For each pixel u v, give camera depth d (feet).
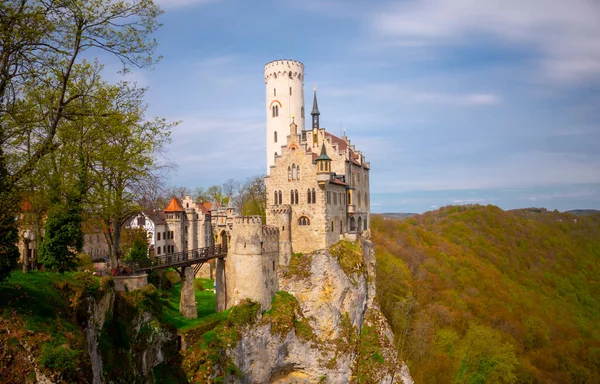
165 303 199.11
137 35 117.60
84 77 135.13
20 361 88.89
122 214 159.12
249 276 204.23
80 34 108.68
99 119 133.08
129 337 144.97
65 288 117.70
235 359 184.96
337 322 235.61
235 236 207.31
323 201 237.45
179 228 320.50
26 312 98.58
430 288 367.45
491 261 501.15
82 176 138.92
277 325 209.26
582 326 419.95
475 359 273.33
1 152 104.37
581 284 515.91
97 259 240.94
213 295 242.17
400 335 293.02
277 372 219.00
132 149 149.18
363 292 256.93
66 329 103.65
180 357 167.63
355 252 258.98
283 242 235.81
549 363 330.34
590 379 329.93
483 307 373.40
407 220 650.02
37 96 117.70
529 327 365.61
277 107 307.99
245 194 425.69
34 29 97.96
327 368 224.33
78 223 137.39
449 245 498.69
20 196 107.96
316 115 273.54
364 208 310.04
